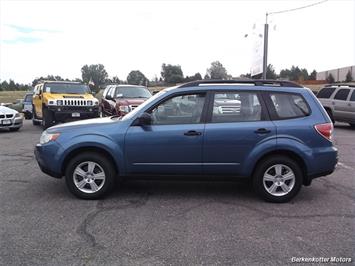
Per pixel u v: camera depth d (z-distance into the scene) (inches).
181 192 274.1
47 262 167.0
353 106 712.4
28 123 840.9
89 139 250.1
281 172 250.7
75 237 193.2
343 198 262.8
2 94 3257.9
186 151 248.8
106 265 164.7
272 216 225.5
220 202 251.3
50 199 256.5
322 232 201.2
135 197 261.4
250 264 165.8
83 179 254.5
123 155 250.7
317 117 252.5
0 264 164.7
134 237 193.5
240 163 249.3
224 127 248.1
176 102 253.8
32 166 362.0
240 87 255.1
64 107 640.4
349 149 479.8
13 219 218.1
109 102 677.9
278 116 251.8
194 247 182.2
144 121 248.1
